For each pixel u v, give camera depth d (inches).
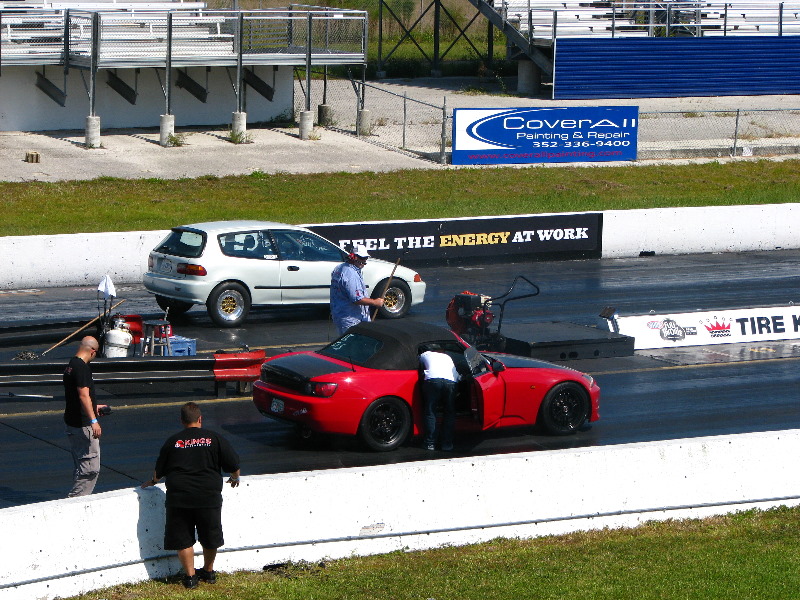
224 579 834.2
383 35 5895.7
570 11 4552.2
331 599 797.2
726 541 951.0
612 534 964.0
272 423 1262.3
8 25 3228.3
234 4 3629.4
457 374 1178.6
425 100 4153.5
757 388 1485.0
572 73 4190.5
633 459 984.9
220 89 3597.4
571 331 1674.5
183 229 1765.5
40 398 1332.4
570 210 2800.2
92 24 3105.3
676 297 2082.9
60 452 1133.1
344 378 1132.5
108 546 807.7
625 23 4532.5
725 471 1021.2
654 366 1595.7
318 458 1133.7
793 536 967.6
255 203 2748.5
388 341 1176.2
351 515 890.7
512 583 837.2
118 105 3447.3
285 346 1633.9
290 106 3735.2
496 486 936.9
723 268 2415.1
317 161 3206.2
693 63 4347.9
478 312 1492.4
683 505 1005.2
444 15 6363.2
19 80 3299.7
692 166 3368.6
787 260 2539.4
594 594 819.4
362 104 3587.6
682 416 1336.1
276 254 1766.7
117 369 1316.4
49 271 2073.1
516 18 4434.1
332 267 1804.9
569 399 1237.7
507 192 2994.6
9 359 1465.3
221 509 839.7
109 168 2967.5
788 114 4128.9
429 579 840.9
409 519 909.2
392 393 1147.9
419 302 1867.6
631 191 3073.3
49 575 779.4
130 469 1088.2
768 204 2721.5
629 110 3351.4
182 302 1802.4
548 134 3289.9
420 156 3339.1
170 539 808.9
